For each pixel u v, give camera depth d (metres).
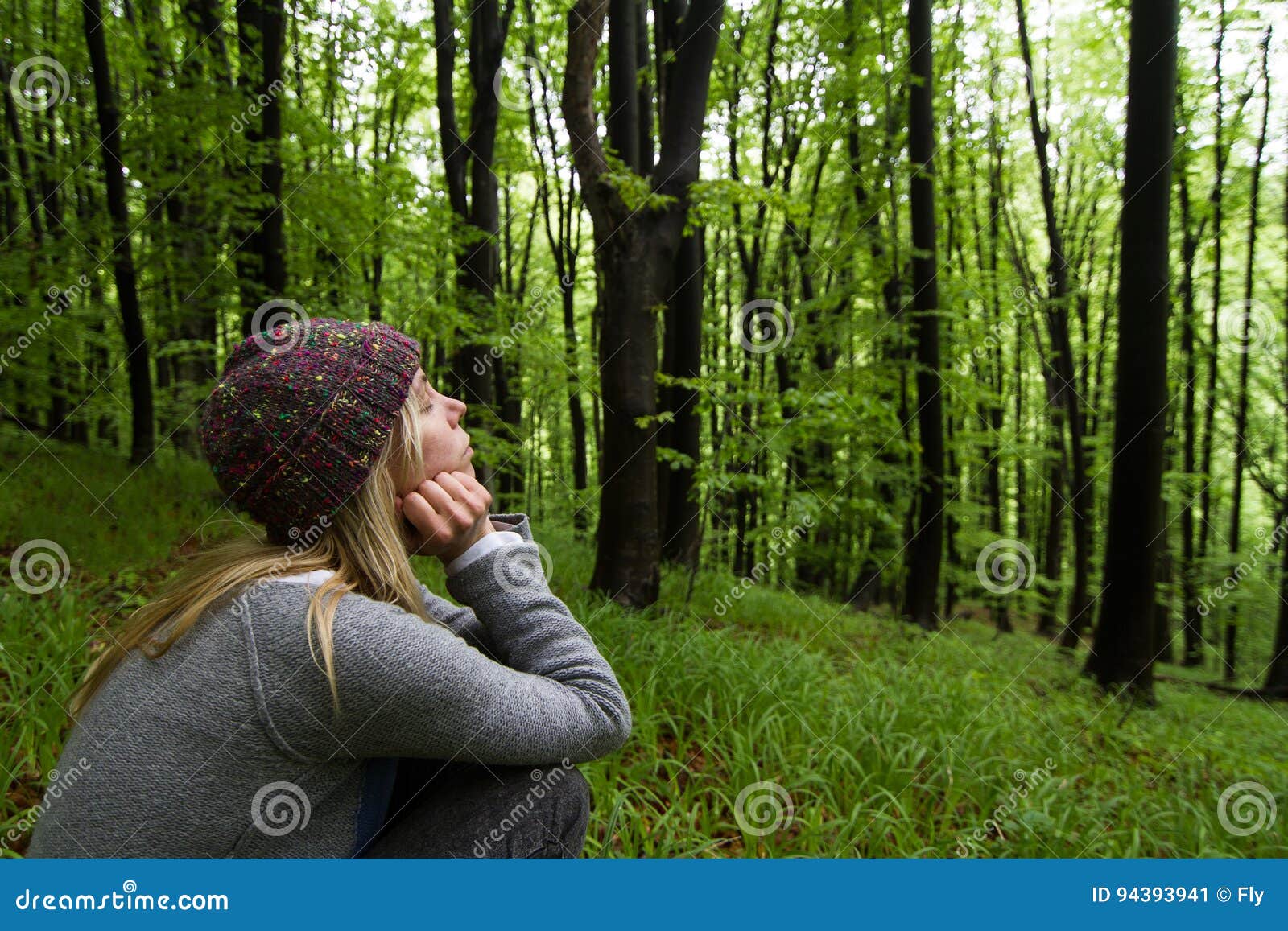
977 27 11.60
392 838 0.90
